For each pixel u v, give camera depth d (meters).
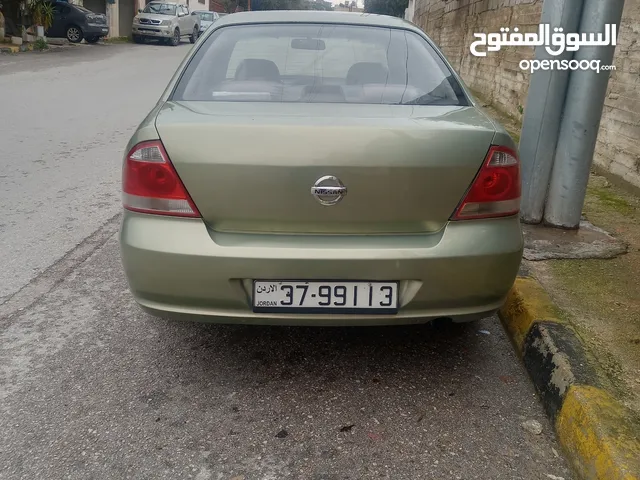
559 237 4.30
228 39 3.22
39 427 2.41
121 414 2.50
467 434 2.43
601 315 3.19
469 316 2.54
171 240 2.39
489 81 11.92
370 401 2.63
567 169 4.32
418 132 2.36
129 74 14.52
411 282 2.43
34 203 5.19
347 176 2.33
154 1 30.03
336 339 3.16
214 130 2.35
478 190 2.43
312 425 2.46
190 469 2.20
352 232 2.41
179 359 2.94
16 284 3.69
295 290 2.40
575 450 2.24
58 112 9.38
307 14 3.43
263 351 3.03
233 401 2.61
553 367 2.64
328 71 2.99
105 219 4.85
